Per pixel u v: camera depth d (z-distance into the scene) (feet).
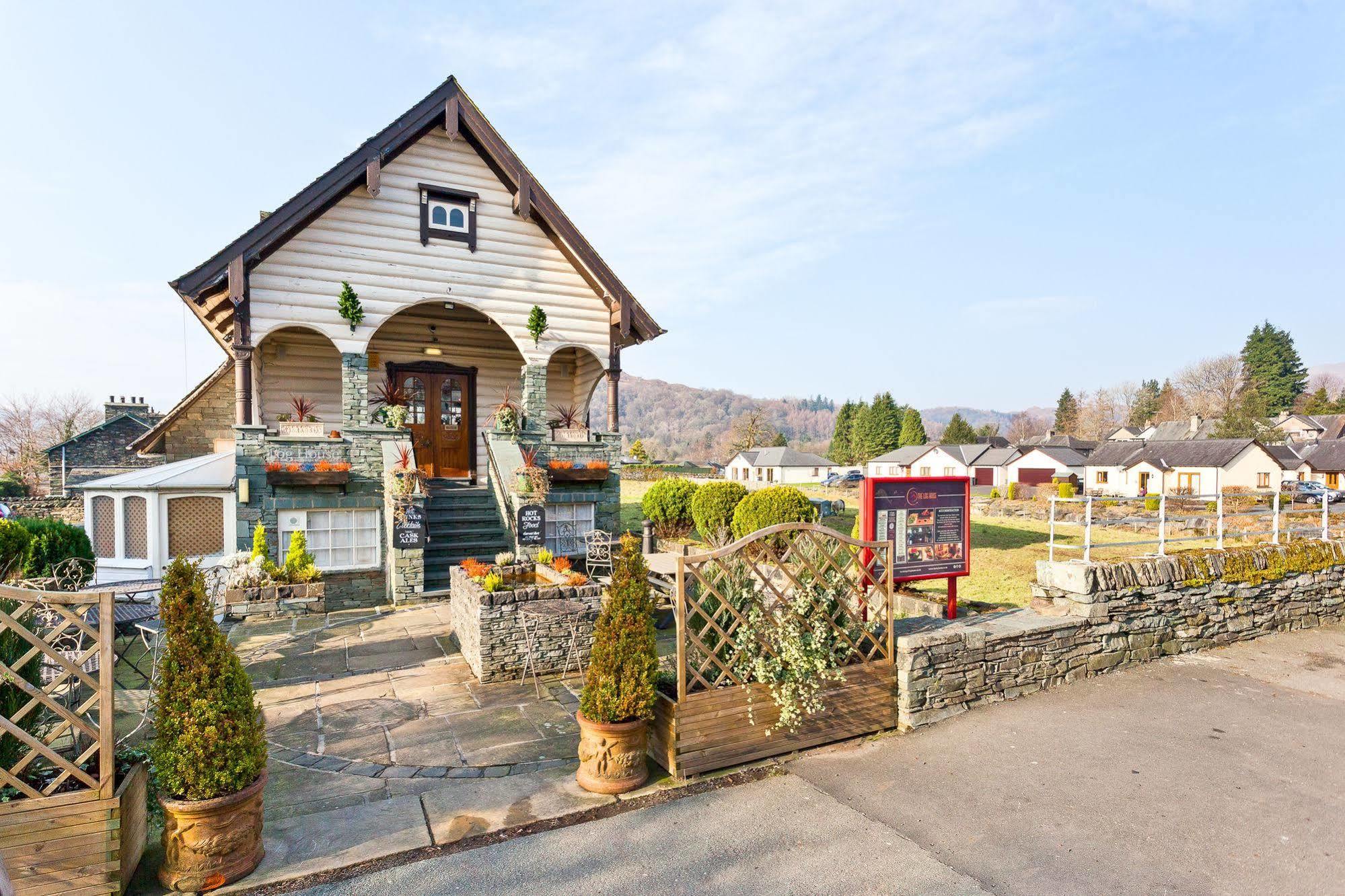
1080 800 17.49
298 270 40.73
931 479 25.48
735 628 19.89
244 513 39.42
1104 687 25.54
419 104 42.32
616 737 18.01
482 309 45.44
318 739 21.56
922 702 22.30
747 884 14.11
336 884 14.16
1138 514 116.88
